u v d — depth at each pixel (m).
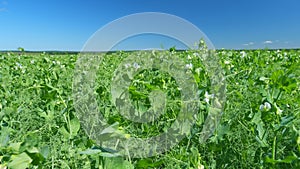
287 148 2.35
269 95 3.14
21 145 1.86
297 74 5.74
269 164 2.03
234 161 2.36
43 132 2.88
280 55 9.73
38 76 6.68
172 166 2.29
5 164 1.73
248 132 2.76
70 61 10.02
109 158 1.81
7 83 5.78
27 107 3.93
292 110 3.32
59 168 2.19
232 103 3.84
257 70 6.65
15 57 11.29
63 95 4.66
